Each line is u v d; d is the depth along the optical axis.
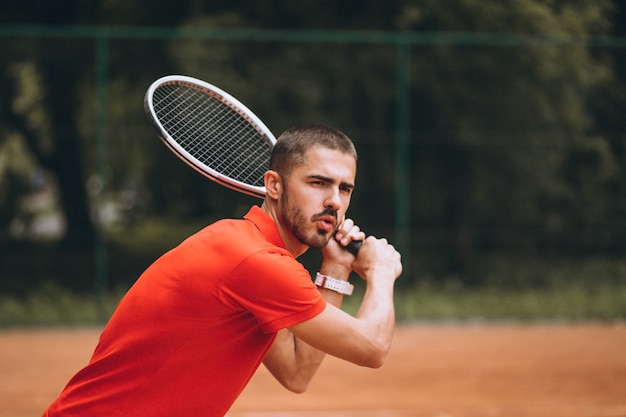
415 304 11.16
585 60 11.73
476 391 7.08
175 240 11.60
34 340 9.57
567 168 11.83
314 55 11.65
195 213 11.84
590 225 11.77
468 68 11.83
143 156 11.58
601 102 11.78
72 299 10.86
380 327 2.54
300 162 2.44
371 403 6.65
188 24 12.98
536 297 11.42
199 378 2.42
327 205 2.45
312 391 7.07
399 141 11.38
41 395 6.90
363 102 11.66
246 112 3.36
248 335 2.45
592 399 6.80
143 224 11.49
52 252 11.07
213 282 2.36
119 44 11.25
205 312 2.38
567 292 11.50
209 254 2.39
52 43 11.11
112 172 11.41
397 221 11.30
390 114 11.66
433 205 11.84
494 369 8.00
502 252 11.83
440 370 7.93
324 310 2.42
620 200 11.73
